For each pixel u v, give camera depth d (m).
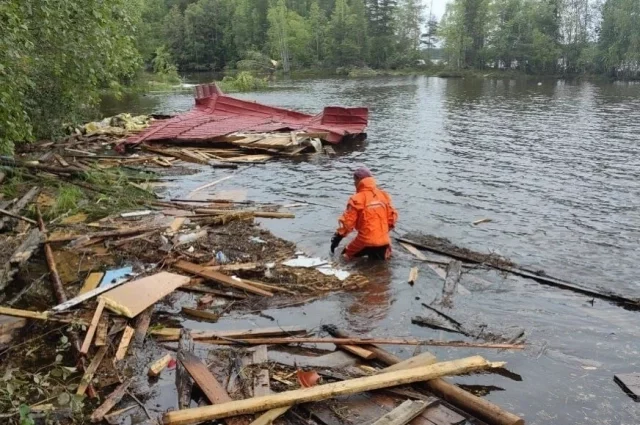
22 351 5.88
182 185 13.95
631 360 5.94
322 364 5.73
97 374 5.52
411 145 19.33
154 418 4.89
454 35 77.75
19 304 6.99
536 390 5.40
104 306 6.58
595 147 18.73
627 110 29.83
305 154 17.78
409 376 5.13
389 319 6.87
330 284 7.79
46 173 13.10
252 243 9.28
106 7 12.67
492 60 76.00
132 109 32.00
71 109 17.78
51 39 11.91
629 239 9.89
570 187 13.57
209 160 16.62
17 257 7.91
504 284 7.91
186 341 6.05
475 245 9.58
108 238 9.17
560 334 6.49
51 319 6.32
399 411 4.72
